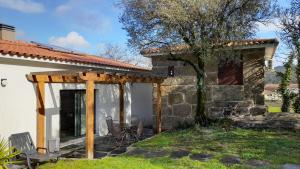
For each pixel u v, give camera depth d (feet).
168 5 35.50
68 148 35.53
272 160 25.40
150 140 37.86
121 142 37.35
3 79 28.25
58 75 29.91
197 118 44.86
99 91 45.09
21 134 29.81
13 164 24.43
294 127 39.75
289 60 60.29
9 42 36.94
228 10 37.58
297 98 58.65
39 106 31.89
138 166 24.77
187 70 49.98
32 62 31.68
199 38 38.09
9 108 29.09
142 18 38.47
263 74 44.88
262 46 42.96
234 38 38.91
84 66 38.99
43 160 24.97
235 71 46.57
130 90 55.72
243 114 45.83
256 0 37.40
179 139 36.86
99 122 44.80
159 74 51.83
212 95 47.83
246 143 32.24
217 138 35.81
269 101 80.84
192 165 24.77
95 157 30.53
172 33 38.14
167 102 51.47
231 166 24.12
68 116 47.01
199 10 35.68
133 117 55.83
